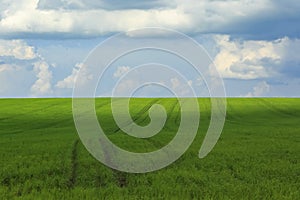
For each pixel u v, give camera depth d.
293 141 41.75
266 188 19.89
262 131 53.19
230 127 59.72
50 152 32.50
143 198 18.02
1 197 17.92
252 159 28.92
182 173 23.47
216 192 19.05
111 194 18.59
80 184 21.19
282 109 85.25
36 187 20.61
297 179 22.56
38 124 61.84
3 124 61.62
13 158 29.36
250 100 97.38
